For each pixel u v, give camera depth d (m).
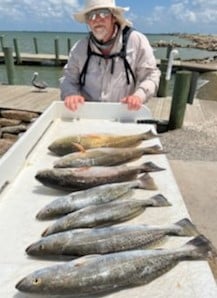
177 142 6.29
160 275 1.11
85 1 2.62
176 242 1.28
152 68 2.81
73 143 2.00
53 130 2.40
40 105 7.93
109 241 1.22
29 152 1.99
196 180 3.92
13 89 9.81
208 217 3.19
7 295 1.03
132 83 2.87
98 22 2.58
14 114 7.55
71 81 2.96
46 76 16.42
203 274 1.11
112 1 2.59
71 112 2.66
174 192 1.61
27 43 50.06
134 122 2.68
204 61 21.88
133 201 1.46
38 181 1.65
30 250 1.18
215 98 11.18
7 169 1.64
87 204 1.46
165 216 1.43
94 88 2.89
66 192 1.61
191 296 1.03
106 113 2.67
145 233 1.27
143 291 1.05
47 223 1.37
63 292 1.02
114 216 1.38
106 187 1.56
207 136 6.64
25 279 1.03
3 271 1.11
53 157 1.97
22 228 1.33
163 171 1.80
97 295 1.04
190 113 8.20
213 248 1.22
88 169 1.68
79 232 1.25
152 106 8.48
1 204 1.49
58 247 1.18
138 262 1.12
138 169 1.76
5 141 7.39
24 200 1.53
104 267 1.08
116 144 2.09
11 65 12.13
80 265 1.08
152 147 2.06
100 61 2.78
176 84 6.82
